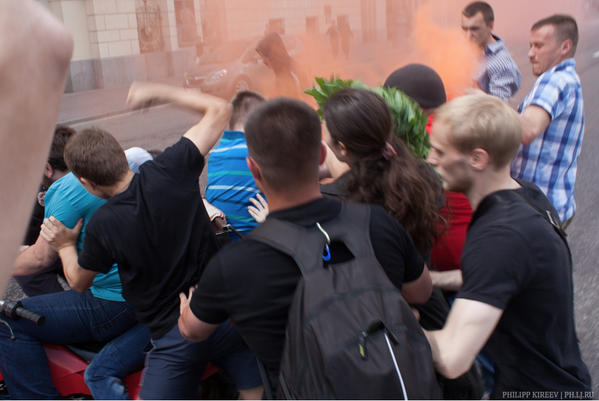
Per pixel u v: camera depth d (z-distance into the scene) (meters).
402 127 1.69
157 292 1.67
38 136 0.23
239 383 1.88
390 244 1.24
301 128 1.15
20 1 0.24
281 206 1.20
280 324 1.13
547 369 1.28
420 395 0.99
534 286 1.22
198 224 1.71
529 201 1.29
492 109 1.25
